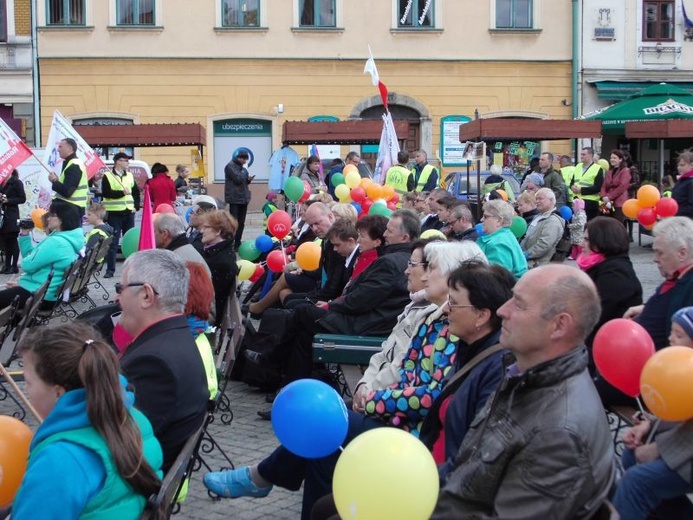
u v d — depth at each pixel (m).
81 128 19.52
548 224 9.65
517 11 29.86
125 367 3.82
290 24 28.81
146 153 28.20
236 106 28.84
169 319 3.99
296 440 3.42
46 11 27.64
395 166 15.38
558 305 3.05
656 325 5.30
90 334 3.11
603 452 2.97
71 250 9.50
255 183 29.11
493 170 19.88
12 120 27.70
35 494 2.84
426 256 4.71
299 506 5.29
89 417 2.97
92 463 2.93
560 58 30.03
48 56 27.77
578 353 3.08
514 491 2.95
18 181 15.97
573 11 29.86
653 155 30.25
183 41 28.41
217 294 7.79
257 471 4.59
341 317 6.56
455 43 29.58
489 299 3.87
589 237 6.28
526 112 30.09
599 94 30.02
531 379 3.02
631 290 6.14
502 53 29.83
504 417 3.07
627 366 4.14
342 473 2.70
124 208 16.11
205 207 9.51
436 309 4.73
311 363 7.06
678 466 3.81
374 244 7.21
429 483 2.66
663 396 3.56
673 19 30.53
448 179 20.78
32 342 3.07
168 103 28.52
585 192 18.38
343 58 29.09
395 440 2.71
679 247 5.16
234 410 7.31
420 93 29.59
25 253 13.02
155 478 3.13
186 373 3.85
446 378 4.27
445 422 3.81
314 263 8.62
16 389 4.23
